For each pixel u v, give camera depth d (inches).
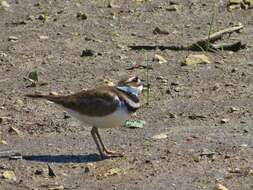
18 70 676.1
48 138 528.4
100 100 478.6
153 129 538.6
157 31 765.9
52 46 737.0
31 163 478.9
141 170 464.4
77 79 651.5
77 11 839.7
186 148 496.7
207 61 681.0
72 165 476.1
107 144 512.4
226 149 492.7
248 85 625.6
